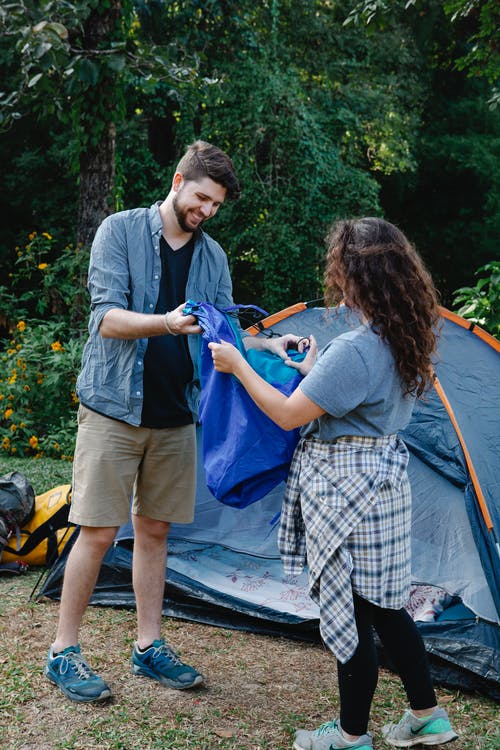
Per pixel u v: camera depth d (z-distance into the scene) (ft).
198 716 8.54
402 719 7.91
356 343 6.89
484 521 9.86
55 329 26.50
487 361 11.20
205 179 8.21
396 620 7.47
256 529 12.41
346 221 7.36
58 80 25.63
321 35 47.80
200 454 12.51
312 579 7.18
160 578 9.40
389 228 7.23
